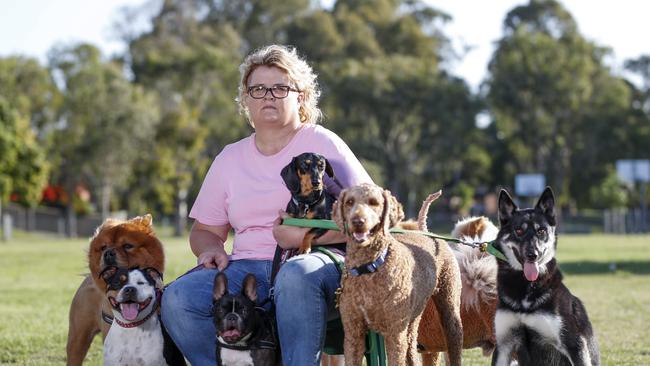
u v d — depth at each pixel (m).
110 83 59.19
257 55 6.81
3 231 56.47
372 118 66.38
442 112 64.75
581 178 73.69
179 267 22.23
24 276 22.38
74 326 7.85
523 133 70.00
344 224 5.75
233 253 6.87
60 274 23.06
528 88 67.69
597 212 74.56
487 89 71.31
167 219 71.94
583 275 20.34
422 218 7.13
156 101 61.41
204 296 6.37
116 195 64.75
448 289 6.71
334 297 6.14
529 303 6.87
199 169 61.41
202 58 69.25
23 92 68.50
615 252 30.36
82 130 58.16
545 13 78.62
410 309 5.91
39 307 14.96
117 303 6.63
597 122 69.56
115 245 7.01
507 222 7.08
